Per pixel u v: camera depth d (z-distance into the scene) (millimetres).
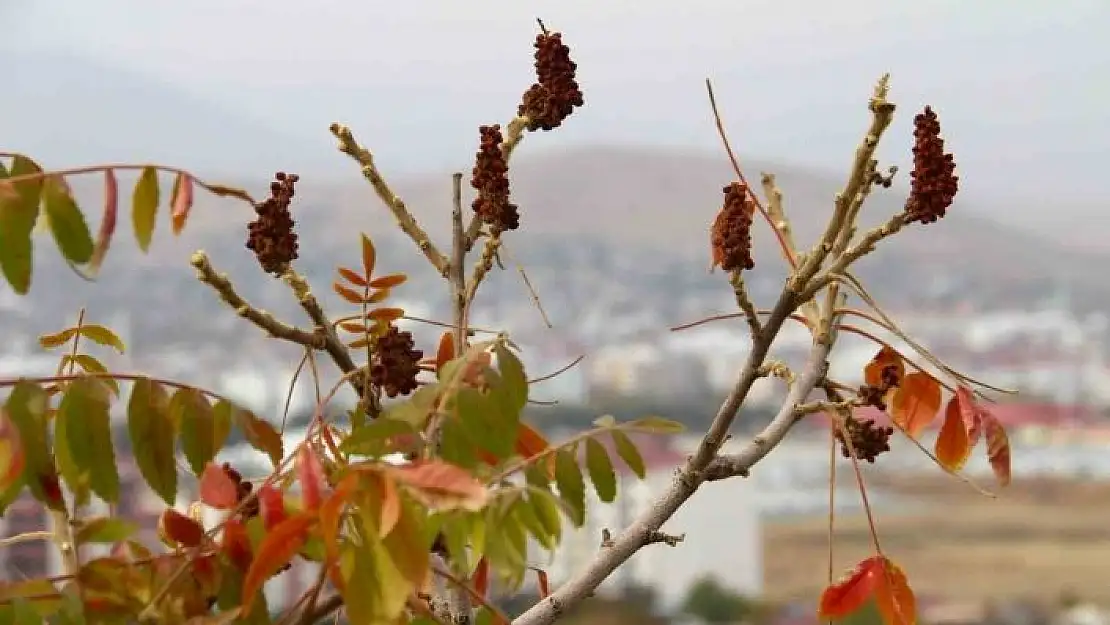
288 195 1838
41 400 1645
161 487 1680
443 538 1782
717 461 1896
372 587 1562
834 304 1954
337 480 1642
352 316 1883
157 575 1655
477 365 1746
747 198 1916
